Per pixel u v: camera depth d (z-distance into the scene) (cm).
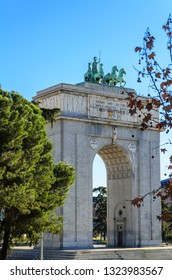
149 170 8725
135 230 8481
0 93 4781
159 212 8712
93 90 8119
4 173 4466
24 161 4566
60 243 7544
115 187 8969
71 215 7700
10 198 4388
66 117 7738
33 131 4716
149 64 1602
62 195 5325
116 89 8556
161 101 1581
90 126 8062
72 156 7800
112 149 8706
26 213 4738
